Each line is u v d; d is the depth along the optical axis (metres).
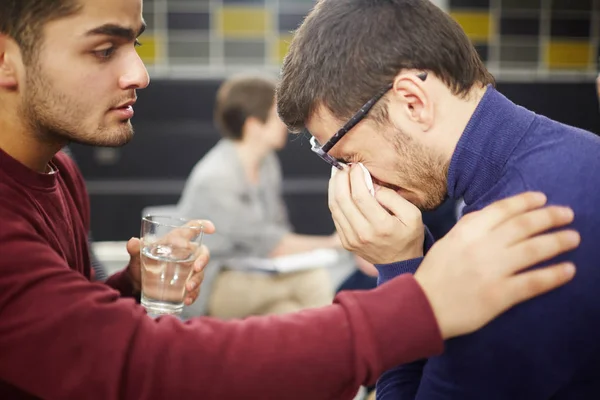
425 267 0.95
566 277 0.94
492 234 0.94
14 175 1.05
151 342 0.91
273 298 2.67
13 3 0.97
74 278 0.94
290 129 1.20
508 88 4.32
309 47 1.14
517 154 1.07
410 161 1.12
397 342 0.91
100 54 1.00
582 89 4.32
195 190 2.68
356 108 1.12
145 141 4.06
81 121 1.02
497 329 1.02
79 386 0.90
